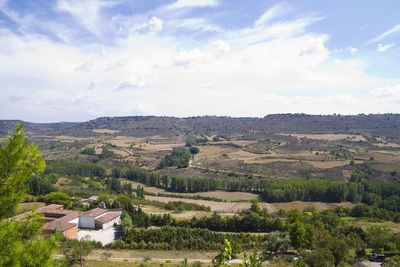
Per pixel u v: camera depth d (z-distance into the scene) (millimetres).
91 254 60469
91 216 85062
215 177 187500
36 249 11469
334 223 83688
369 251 65688
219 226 84062
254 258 14422
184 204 116438
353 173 170625
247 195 145625
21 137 11828
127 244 67750
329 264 38688
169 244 68438
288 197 133250
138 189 135500
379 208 117750
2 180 11297
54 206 95375
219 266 12961
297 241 60938
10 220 11789
